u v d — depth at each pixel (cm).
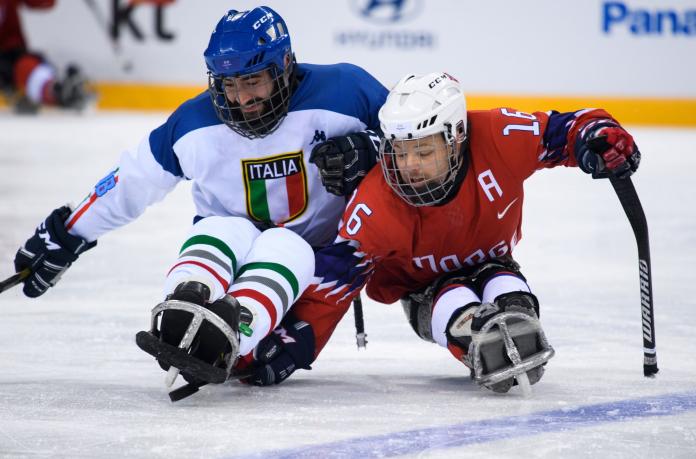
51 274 1109
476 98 4722
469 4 4672
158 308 896
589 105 4631
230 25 1020
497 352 929
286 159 1076
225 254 989
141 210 1112
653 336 1020
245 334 933
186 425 859
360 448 787
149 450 784
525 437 812
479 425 851
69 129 4459
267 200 1091
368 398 965
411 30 4728
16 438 820
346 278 1048
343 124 1083
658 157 3619
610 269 1775
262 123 1044
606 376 1041
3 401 947
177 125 1073
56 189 2795
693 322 1339
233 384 1032
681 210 2491
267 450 783
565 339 1246
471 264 1071
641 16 4559
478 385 989
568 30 4616
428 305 1090
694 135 4309
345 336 1316
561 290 1585
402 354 1205
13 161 3416
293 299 998
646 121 4606
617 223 2350
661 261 1819
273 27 1030
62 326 1327
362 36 4766
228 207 1102
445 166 970
